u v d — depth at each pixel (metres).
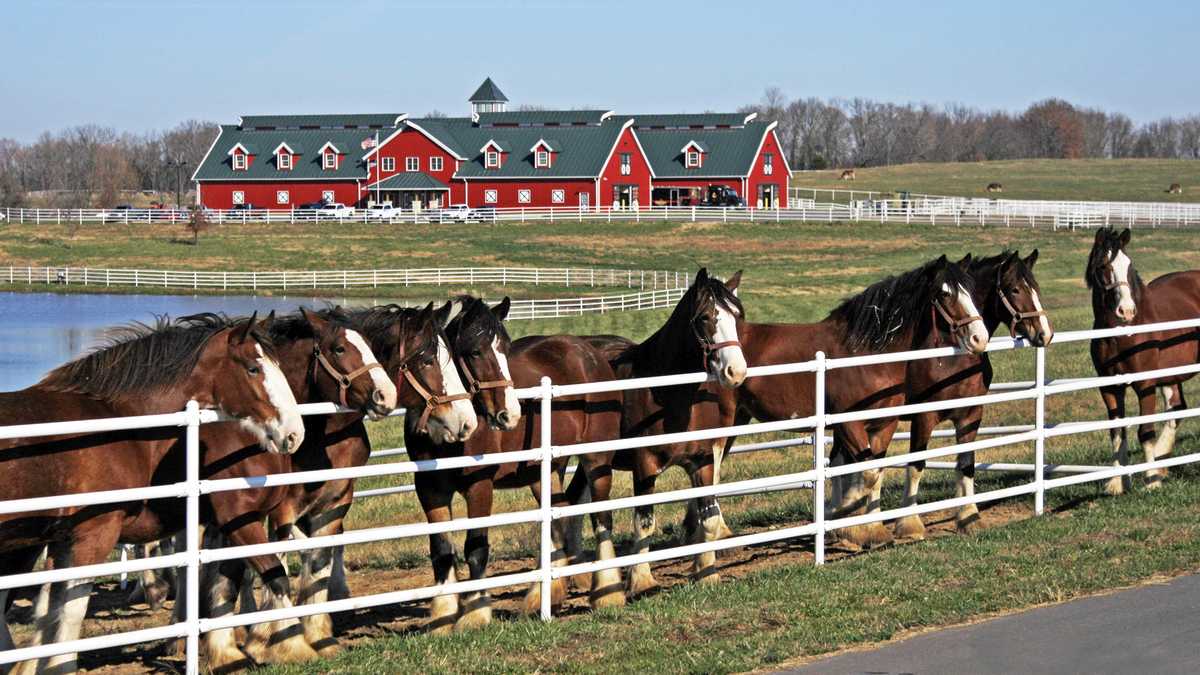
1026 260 12.33
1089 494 13.06
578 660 7.77
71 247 73.81
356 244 72.75
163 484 8.08
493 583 8.87
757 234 71.69
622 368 10.91
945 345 11.68
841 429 11.48
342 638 9.48
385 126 96.50
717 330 9.82
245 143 94.69
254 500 8.28
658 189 92.19
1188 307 13.81
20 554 8.09
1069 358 26.38
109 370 8.05
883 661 7.51
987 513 12.61
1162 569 9.37
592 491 10.51
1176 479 13.25
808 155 197.88
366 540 8.23
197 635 7.61
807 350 11.69
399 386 8.83
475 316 9.00
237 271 65.62
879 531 11.74
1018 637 7.87
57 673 7.62
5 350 37.09
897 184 131.12
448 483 9.49
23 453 7.32
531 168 88.69
